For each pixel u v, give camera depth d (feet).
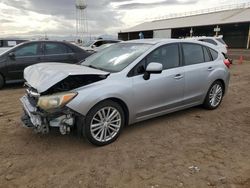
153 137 14.60
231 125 16.65
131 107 14.14
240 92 26.68
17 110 19.47
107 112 13.30
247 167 11.60
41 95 12.09
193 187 10.14
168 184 10.32
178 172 11.15
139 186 10.20
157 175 10.92
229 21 152.15
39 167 11.42
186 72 16.83
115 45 17.81
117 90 13.26
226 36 164.76
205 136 14.88
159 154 12.69
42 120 12.14
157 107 15.48
